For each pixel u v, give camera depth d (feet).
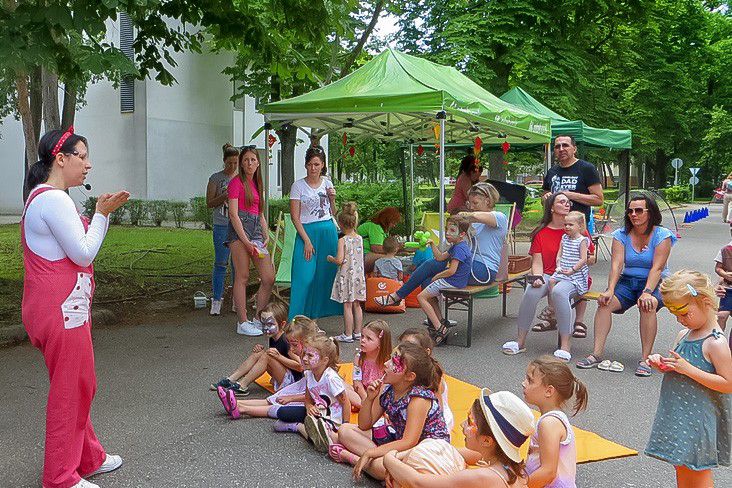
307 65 33.73
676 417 10.60
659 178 158.61
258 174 24.50
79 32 21.01
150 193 75.00
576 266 21.48
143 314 27.89
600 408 16.80
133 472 12.85
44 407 16.60
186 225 76.28
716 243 59.26
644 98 96.73
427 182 95.35
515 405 9.27
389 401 12.41
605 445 14.23
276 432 15.03
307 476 12.73
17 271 38.70
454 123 32.45
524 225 68.64
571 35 63.10
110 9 20.76
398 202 55.88
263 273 24.35
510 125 29.53
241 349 22.34
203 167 80.59
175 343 23.13
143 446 14.16
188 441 14.44
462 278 22.80
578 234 21.71
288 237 28.04
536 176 162.81
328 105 25.67
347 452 13.26
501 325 26.55
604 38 67.26
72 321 11.44
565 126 43.27
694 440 10.44
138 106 74.33
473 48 57.11
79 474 12.44
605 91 69.77
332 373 14.52
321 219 25.08
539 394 10.71
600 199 25.17
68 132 11.77
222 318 27.27
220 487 12.25
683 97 103.19
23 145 97.40
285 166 64.03
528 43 58.08
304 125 31.48
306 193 24.73
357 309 24.09
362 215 56.44
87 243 11.48
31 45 19.80
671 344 23.44
